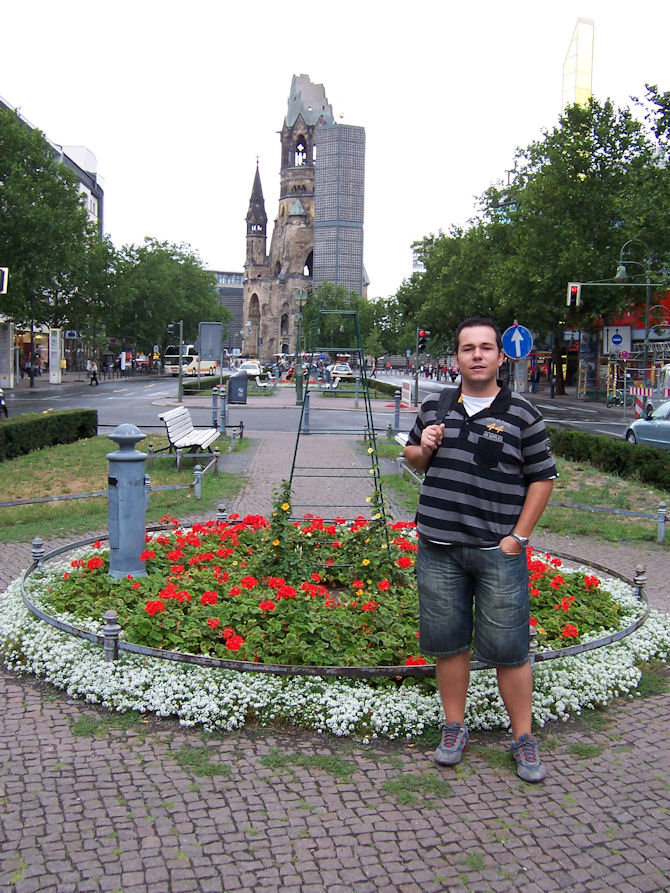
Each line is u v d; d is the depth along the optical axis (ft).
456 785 12.94
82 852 10.96
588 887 10.50
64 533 31.96
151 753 13.88
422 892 10.32
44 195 142.10
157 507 37.04
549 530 35.12
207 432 55.06
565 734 15.03
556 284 141.18
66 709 15.69
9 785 12.71
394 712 14.82
